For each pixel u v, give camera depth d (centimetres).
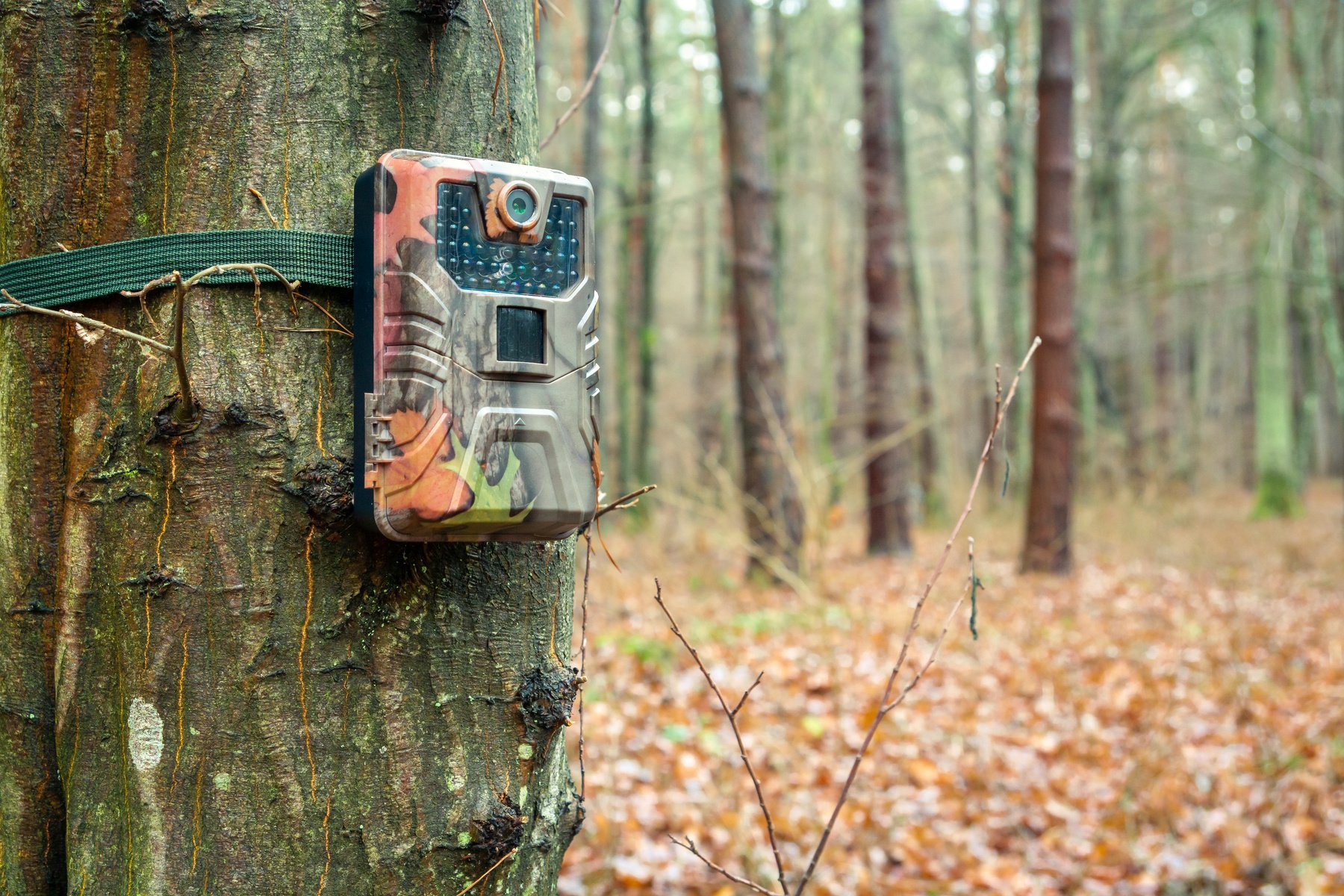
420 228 129
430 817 138
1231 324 3444
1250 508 2175
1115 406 2255
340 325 139
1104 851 434
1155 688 636
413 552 140
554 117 1678
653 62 1812
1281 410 1886
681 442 1391
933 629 800
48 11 140
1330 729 549
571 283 139
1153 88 2473
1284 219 1669
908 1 2494
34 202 140
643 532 1139
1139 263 2778
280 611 134
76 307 140
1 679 145
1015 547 1449
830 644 751
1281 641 794
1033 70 2162
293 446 136
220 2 138
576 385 138
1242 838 426
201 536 134
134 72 138
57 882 147
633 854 407
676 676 644
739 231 1069
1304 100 1691
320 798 134
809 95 2117
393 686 138
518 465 133
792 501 1028
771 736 548
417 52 144
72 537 140
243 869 132
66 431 141
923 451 1977
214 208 137
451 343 130
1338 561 1235
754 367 1051
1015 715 605
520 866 146
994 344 2092
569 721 150
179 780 133
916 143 2256
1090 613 916
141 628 135
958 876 418
